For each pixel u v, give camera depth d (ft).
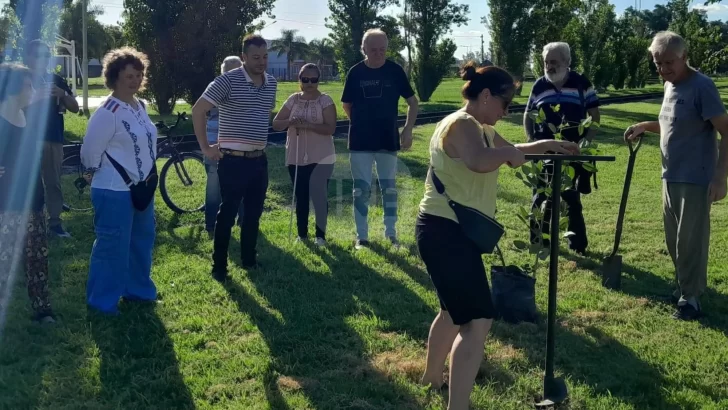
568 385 12.67
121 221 15.48
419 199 26.76
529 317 15.75
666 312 16.65
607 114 86.94
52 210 22.34
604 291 18.12
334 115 21.75
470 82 10.77
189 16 75.97
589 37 137.80
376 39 20.75
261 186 18.83
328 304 16.65
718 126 15.17
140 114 15.70
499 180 34.14
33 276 14.89
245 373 12.89
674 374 13.16
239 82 17.84
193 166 28.76
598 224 25.68
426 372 12.41
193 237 22.99
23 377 12.49
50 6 63.16
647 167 39.37
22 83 13.94
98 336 14.44
